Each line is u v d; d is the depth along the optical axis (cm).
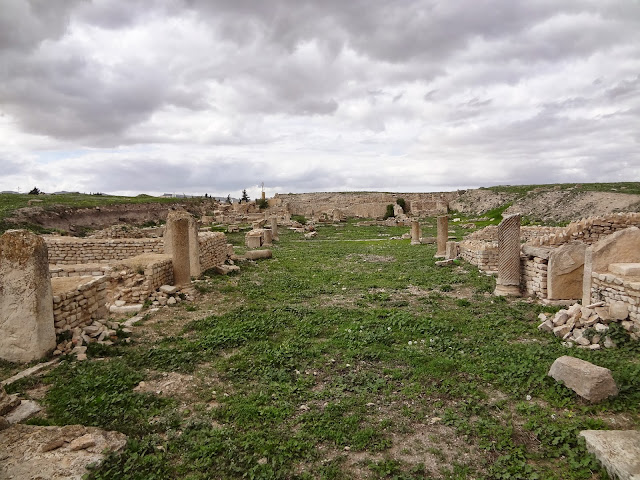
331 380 699
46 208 3672
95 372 716
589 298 997
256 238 2892
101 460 468
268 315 1088
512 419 563
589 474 448
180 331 983
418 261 2020
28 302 751
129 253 1933
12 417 563
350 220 5950
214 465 472
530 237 2508
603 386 595
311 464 476
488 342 860
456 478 447
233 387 676
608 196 4012
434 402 613
